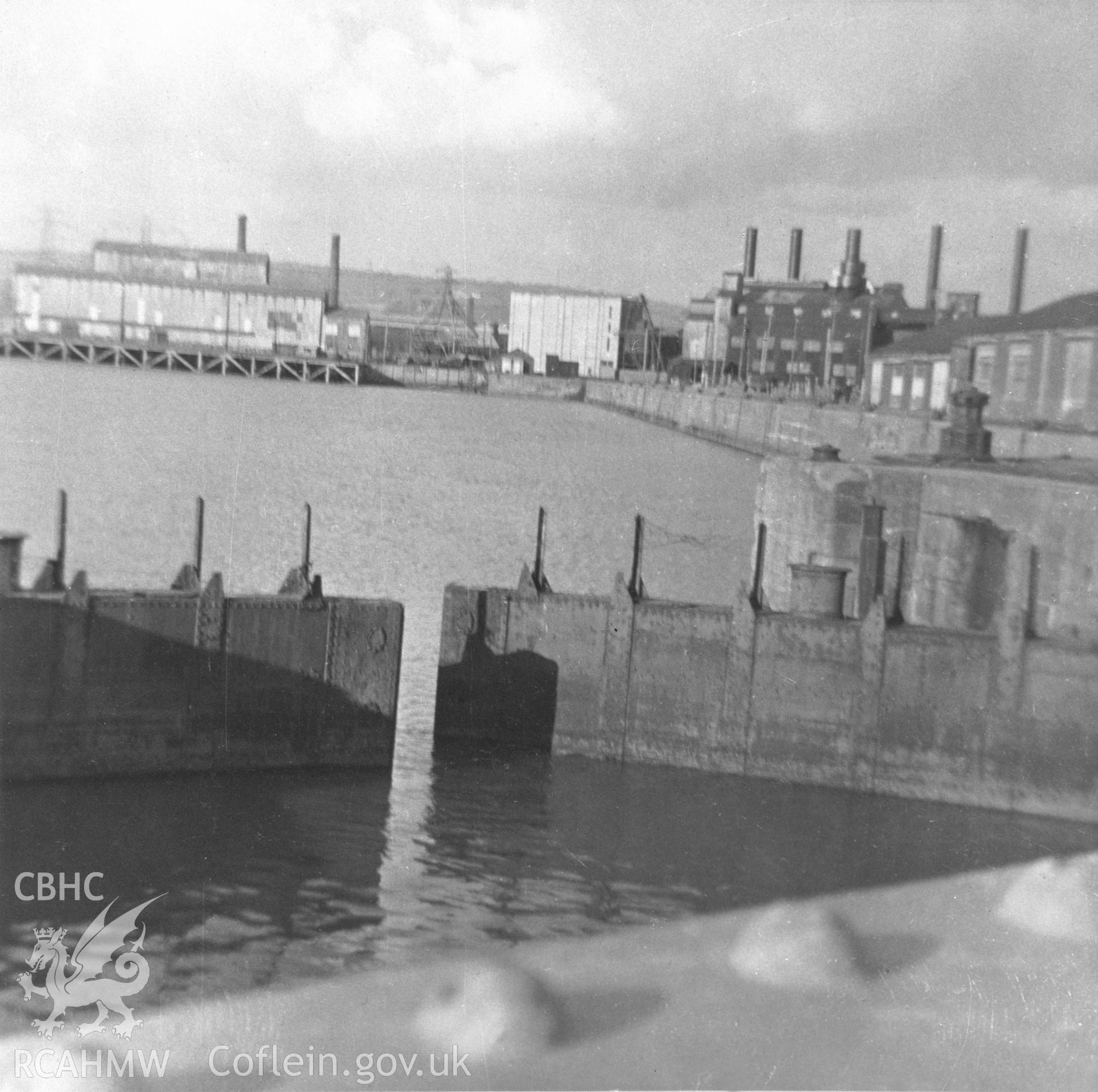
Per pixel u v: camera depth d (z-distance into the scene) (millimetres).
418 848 14125
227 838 13984
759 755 16859
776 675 16703
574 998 11062
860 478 18703
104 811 14406
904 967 11930
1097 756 15680
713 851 14438
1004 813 16000
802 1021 10914
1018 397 20953
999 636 15953
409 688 22375
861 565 18625
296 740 16094
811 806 16141
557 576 32750
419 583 31016
